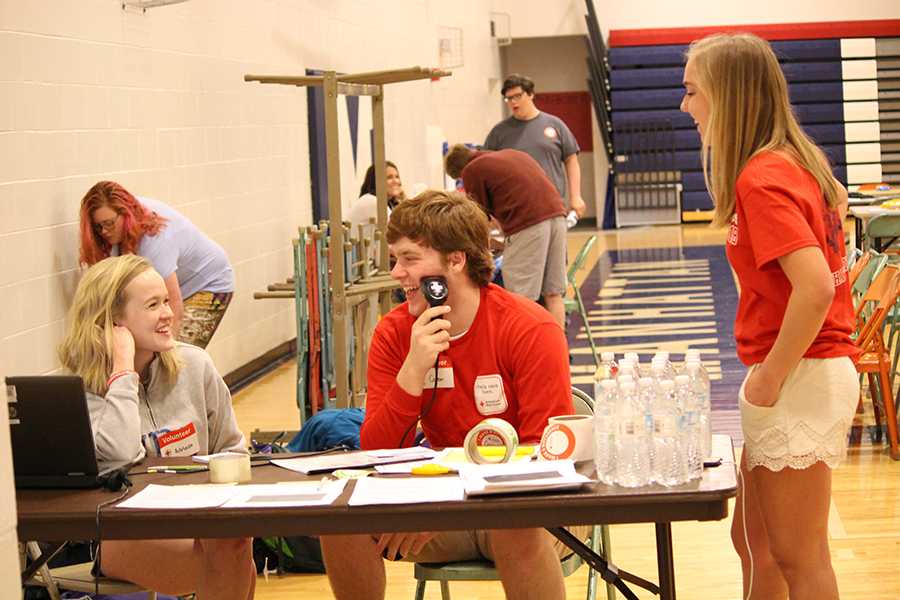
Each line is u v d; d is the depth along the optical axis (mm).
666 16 22078
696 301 12422
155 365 3633
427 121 16844
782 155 2953
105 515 2688
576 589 4672
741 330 3125
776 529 3084
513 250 8336
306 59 11281
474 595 4688
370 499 2623
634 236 20344
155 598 3602
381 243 7152
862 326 6902
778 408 2998
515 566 3051
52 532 2713
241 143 9422
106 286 3473
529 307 3322
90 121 6699
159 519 2668
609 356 3059
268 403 8555
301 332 6445
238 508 2635
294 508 2617
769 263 2953
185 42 8258
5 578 2549
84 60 6645
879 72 21453
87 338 3439
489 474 2721
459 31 19125
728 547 5105
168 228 6422
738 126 3012
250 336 9656
